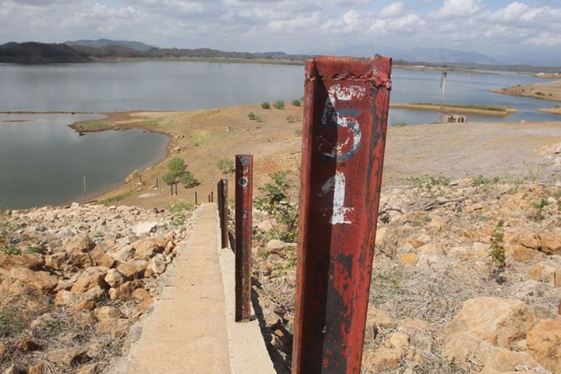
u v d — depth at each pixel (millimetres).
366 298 1953
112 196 26562
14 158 36344
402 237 8391
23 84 112938
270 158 27547
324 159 1873
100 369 4012
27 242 8008
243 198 4156
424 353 4184
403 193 13039
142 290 5965
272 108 57938
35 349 4293
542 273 5918
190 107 72375
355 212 1931
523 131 30562
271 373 3523
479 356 3967
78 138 45188
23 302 5035
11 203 25891
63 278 6320
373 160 1842
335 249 1954
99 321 5027
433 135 30891
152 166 34500
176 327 4457
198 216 12031
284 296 5891
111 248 8641
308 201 1857
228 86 119188
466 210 10383
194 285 5613
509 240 7328
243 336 4031
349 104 1839
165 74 175500
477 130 31922
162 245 8328
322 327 2025
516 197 10805
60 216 13766
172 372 3725
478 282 5859
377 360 3990
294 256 7434
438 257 6523
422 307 5215
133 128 50844
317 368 2053
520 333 4184
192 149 37656
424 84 156375
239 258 4207
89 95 88375
